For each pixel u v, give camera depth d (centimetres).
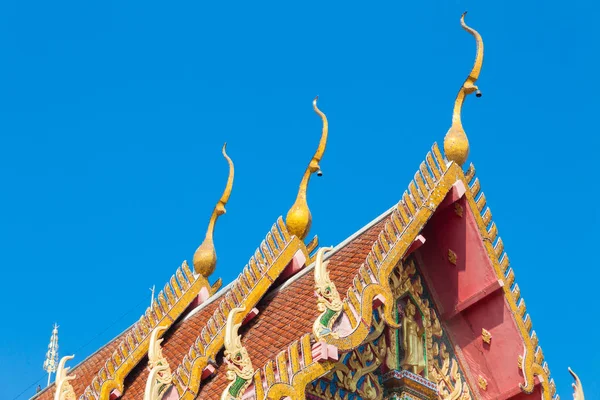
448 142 2381
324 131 2727
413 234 2233
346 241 2456
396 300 2405
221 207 2956
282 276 2562
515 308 2380
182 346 2572
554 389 2384
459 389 2430
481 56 2442
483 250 2384
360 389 2270
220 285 2881
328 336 2025
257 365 2144
